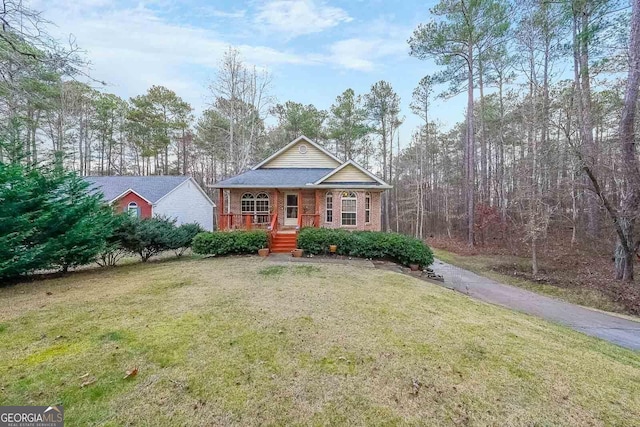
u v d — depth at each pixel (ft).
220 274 25.21
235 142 79.61
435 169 104.83
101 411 8.31
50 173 24.72
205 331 13.51
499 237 63.46
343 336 13.46
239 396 9.11
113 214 30.01
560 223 54.95
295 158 55.57
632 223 31.14
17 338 12.56
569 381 10.65
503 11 51.98
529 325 17.10
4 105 27.25
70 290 20.27
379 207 47.80
